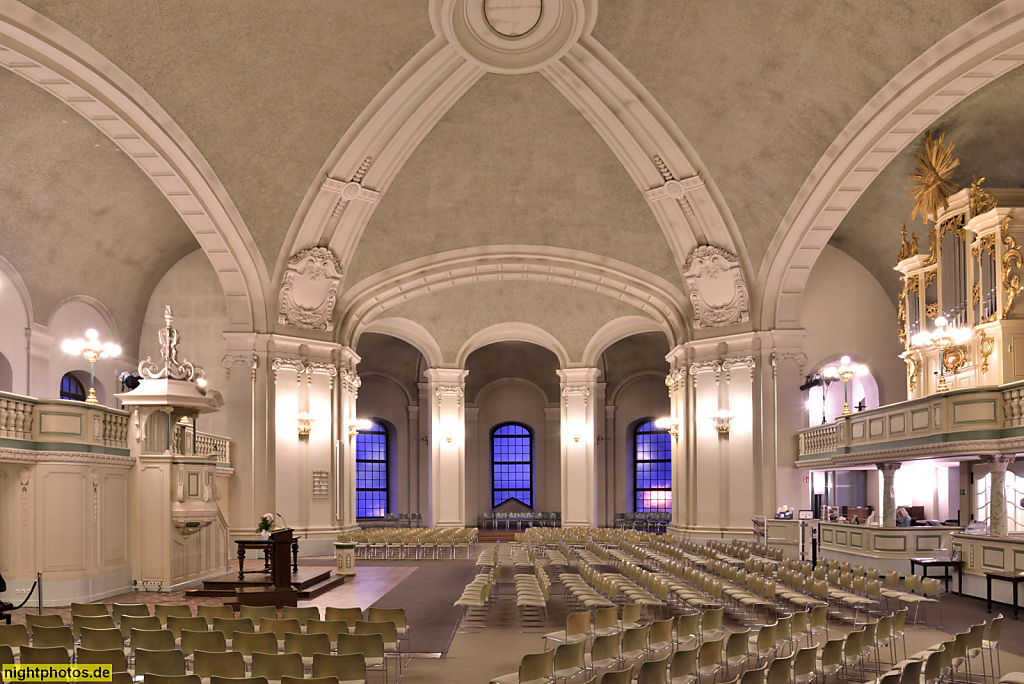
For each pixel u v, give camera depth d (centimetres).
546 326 3055
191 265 2514
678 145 2080
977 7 1397
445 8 1703
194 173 1961
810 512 2081
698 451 2430
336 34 1753
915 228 2189
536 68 1873
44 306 2077
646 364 3594
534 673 704
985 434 1403
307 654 770
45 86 1622
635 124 2056
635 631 823
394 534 2314
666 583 1236
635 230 2433
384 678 852
